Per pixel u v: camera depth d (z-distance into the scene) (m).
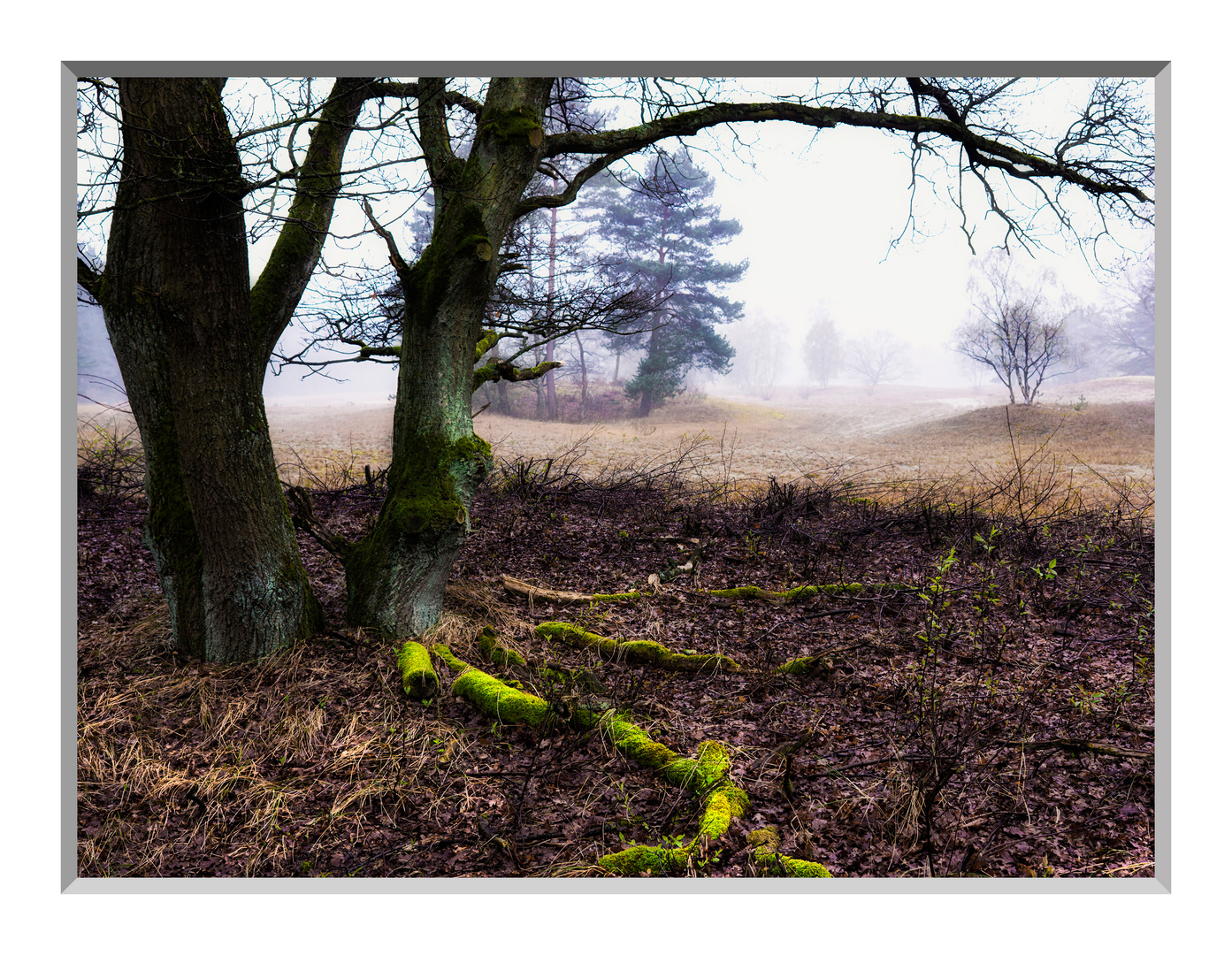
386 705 4.52
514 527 8.62
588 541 8.45
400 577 5.26
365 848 3.42
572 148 5.44
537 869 3.21
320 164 5.08
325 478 12.70
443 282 5.00
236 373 4.61
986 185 7.34
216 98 4.13
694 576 7.46
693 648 5.70
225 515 4.67
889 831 3.41
